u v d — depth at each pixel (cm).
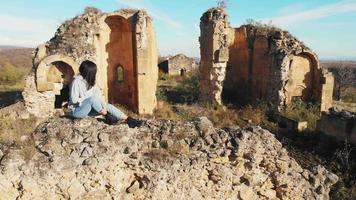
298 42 2420
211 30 2480
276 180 743
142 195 653
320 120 1852
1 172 561
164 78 4231
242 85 2795
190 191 682
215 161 695
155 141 678
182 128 705
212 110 2347
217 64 2478
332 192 1208
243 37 2731
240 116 2267
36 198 582
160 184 651
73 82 670
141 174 654
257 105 2448
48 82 1977
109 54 2464
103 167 621
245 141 707
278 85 2339
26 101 1936
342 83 3769
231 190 716
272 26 2625
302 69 2405
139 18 2217
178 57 4403
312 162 1475
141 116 2209
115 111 724
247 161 714
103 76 2275
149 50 2286
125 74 2470
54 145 612
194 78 3478
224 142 705
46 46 2070
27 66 6769
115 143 643
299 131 1917
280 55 2331
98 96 676
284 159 743
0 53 9481
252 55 2675
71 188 604
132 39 2327
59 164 594
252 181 725
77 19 2134
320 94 2348
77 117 658
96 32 2119
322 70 2350
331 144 1689
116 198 640
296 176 755
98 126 651
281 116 2128
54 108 2031
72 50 2023
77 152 614
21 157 584
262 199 746
